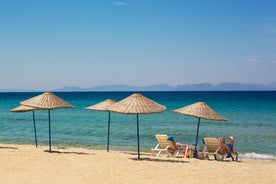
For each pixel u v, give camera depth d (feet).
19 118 114.52
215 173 35.76
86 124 95.91
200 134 77.05
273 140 68.64
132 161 41.22
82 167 37.17
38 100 45.68
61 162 39.86
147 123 98.78
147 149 58.54
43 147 55.67
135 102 40.24
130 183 30.83
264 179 33.60
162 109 40.37
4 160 40.50
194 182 31.78
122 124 96.12
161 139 47.34
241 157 52.19
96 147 60.39
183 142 67.46
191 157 46.47
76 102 249.75
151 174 34.47
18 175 33.09
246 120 106.11
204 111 44.80
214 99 291.38
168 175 34.27
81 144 63.46
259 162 47.21
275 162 47.83
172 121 104.42
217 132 80.02
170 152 47.19
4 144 59.36
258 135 75.10
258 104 197.16
